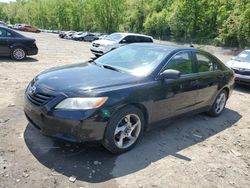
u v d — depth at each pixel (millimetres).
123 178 3695
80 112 3756
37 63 12195
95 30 84250
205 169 4203
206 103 6043
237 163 4543
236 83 10383
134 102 4230
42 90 4027
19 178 3459
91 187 3439
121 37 16359
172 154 4508
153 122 4746
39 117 3949
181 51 5352
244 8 50594
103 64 5133
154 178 3787
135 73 4703
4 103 5953
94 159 4043
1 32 12047
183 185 3727
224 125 6203
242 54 11398
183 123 5926
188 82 5246
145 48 5379
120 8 81625
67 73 4500
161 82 4680
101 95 3889
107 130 3977
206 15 61094
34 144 4258
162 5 79875
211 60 6176
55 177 3551
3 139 4324
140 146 4613
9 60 12242
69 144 4348
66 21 92938
